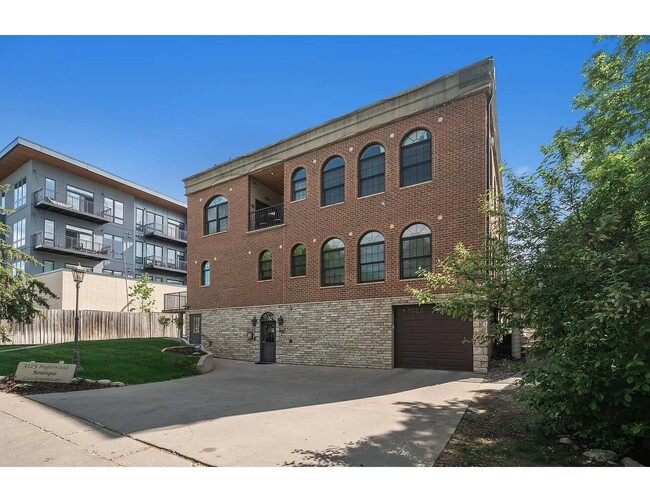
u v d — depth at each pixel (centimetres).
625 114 948
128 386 1112
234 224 2033
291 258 1781
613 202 546
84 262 3362
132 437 615
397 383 1106
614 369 504
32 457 534
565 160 682
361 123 1602
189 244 2250
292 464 490
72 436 623
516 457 502
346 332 1545
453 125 1385
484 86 1328
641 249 485
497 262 673
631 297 430
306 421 698
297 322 1702
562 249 544
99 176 3422
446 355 1323
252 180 2036
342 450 539
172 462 509
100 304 2814
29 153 2989
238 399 913
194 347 1838
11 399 895
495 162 1703
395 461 493
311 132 1750
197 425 678
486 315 665
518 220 654
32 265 2969
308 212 1731
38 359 1297
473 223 1309
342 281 1603
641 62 928
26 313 1276
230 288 2002
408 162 1491
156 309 3206
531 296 582
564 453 514
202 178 2219
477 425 652
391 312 1441
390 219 1489
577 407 529
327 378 1246
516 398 673
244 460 508
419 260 1418
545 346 583
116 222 3684
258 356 1827
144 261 3919
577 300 493
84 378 1126
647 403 495
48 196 3116
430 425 656
